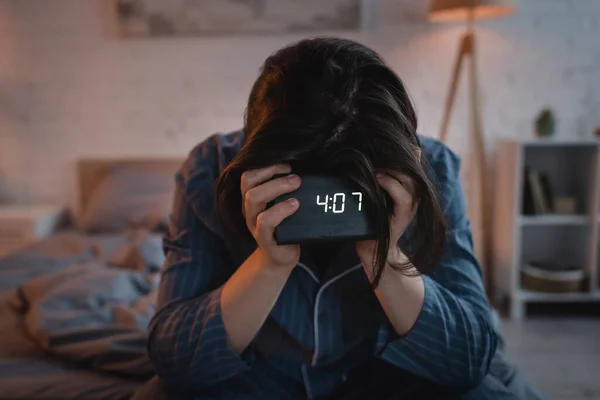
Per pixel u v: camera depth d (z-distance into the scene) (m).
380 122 0.56
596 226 2.39
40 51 2.75
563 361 1.99
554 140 2.33
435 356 0.68
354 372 0.79
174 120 2.78
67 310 1.31
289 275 0.71
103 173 2.76
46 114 2.81
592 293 2.41
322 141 0.56
